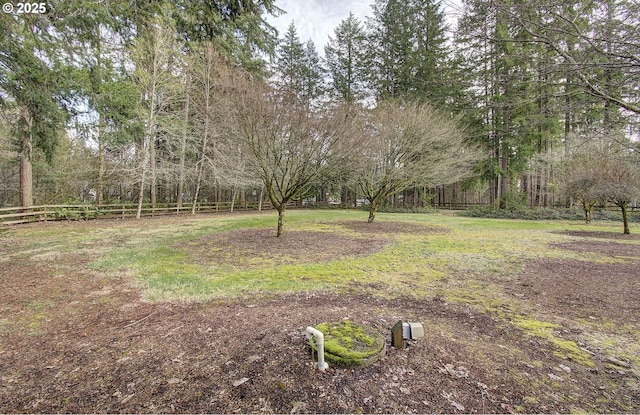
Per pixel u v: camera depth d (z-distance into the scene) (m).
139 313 3.48
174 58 15.28
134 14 11.58
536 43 2.89
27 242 8.17
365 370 2.22
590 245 8.05
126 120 10.23
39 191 16.30
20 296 4.08
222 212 19.78
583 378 2.20
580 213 15.58
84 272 5.26
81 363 2.41
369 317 3.31
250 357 2.42
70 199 15.21
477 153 14.60
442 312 3.52
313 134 7.63
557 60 2.87
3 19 5.79
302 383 2.08
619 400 1.95
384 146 11.38
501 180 18.88
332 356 2.32
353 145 8.05
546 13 2.65
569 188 11.23
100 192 15.11
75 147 15.73
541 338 2.86
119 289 4.36
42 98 6.80
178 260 6.16
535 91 3.20
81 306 3.71
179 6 14.55
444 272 5.36
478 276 5.11
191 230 10.73
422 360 2.39
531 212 16.34
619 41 2.55
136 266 5.66
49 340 2.83
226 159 15.52
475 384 2.09
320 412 1.80
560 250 7.36
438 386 2.06
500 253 7.02
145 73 13.53
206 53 15.40
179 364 2.35
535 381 2.15
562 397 1.97
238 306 3.66
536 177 19.34
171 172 16.53
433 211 20.84
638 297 4.05
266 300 3.89
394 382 2.10
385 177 11.95
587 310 3.60
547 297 4.08
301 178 8.55
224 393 1.99
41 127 7.21
